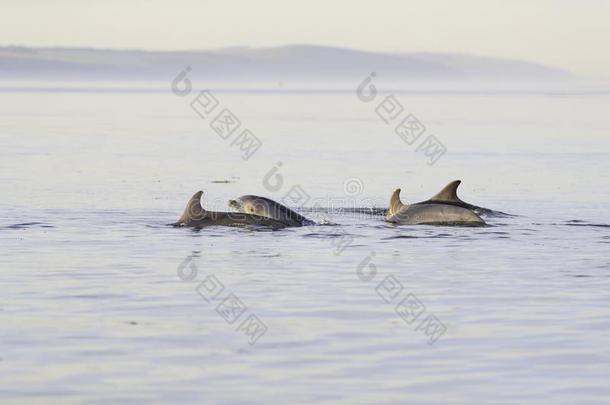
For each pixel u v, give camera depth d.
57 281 51.06
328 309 45.44
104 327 41.53
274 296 48.12
